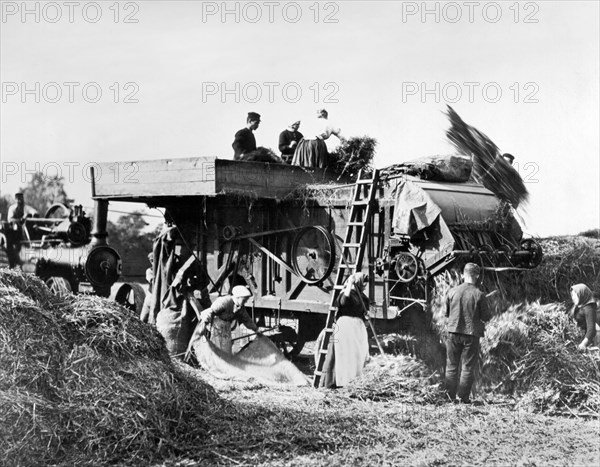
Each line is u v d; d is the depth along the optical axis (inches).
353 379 382.3
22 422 251.3
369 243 422.3
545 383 353.7
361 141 546.3
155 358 307.4
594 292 422.6
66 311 306.5
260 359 414.0
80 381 276.4
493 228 419.8
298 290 466.9
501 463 262.4
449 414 331.3
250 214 484.7
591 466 258.4
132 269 1026.1
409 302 405.1
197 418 294.4
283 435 288.2
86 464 249.9
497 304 393.7
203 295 491.8
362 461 263.3
